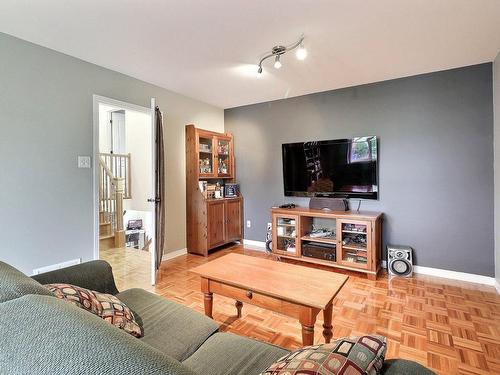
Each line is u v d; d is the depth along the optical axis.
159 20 2.09
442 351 1.83
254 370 1.11
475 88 2.95
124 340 0.58
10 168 2.32
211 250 4.30
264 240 4.50
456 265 3.09
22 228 2.39
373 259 3.11
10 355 0.59
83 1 1.85
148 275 3.28
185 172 4.14
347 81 3.45
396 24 2.14
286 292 1.68
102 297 1.38
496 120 2.77
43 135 2.51
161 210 3.28
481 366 1.69
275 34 2.29
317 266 3.61
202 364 1.15
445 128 3.11
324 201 3.74
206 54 2.66
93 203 2.87
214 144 4.32
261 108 4.43
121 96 3.15
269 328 2.13
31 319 0.65
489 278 2.93
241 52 2.62
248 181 4.63
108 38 2.36
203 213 4.00
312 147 3.87
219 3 1.88
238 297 1.84
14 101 2.34
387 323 2.18
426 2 1.87
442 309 2.39
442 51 2.62
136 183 5.52
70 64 2.68
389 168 3.43
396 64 2.92
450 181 3.10
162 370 0.51
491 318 2.24
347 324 2.17
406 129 3.32
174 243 3.97
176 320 1.46
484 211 2.94
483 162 2.94
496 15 2.02
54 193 2.59
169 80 3.40
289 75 3.23
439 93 3.13
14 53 2.33
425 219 3.25
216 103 4.48
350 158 3.61
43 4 1.88
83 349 0.54
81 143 2.78
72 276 1.58
